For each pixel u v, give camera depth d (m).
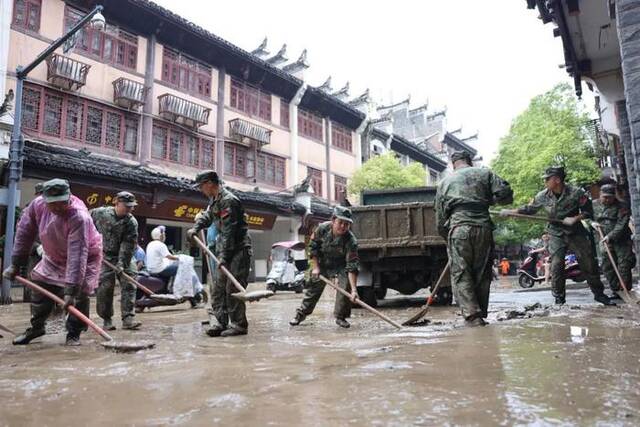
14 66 13.99
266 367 2.76
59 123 14.91
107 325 5.53
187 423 1.74
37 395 2.27
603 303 6.33
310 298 5.49
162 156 17.92
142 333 5.00
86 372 2.82
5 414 1.95
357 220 8.20
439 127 42.44
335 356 3.05
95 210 5.70
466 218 4.75
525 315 5.30
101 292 5.52
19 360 3.37
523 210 6.84
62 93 15.05
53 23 15.09
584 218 6.40
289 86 23.61
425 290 13.52
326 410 1.82
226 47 19.75
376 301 8.47
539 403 1.80
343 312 5.27
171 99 17.81
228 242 4.55
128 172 14.69
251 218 19.77
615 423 1.56
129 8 16.72
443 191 4.99
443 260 8.05
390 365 2.62
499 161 26.34
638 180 4.51
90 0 15.89
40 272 4.27
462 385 2.12
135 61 17.44
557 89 25.16
